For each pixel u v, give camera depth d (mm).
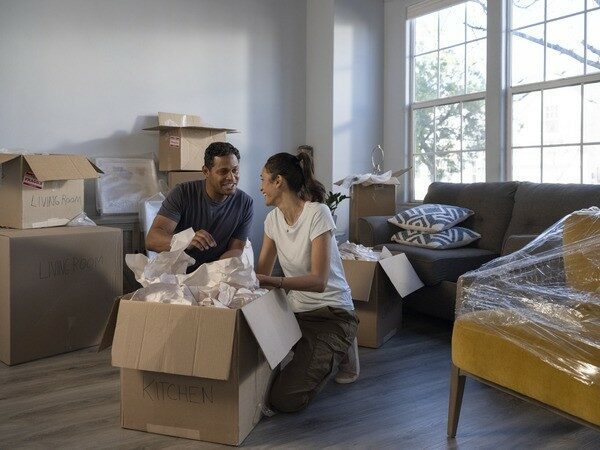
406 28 4785
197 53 4340
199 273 1813
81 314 2754
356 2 4770
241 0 4551
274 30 4746
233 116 4551
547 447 1739
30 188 2791
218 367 1605
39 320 2592
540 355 1508
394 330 3025
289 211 2082
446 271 3039
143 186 4012
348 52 4738
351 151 4805
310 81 4914
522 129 3953
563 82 3664
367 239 3717
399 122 4863
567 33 3650
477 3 4242
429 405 2072
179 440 1771
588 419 1387
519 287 1810
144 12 4086
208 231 2549
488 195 3609
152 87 4141
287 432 1840
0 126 3572
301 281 1938
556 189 3240
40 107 3705
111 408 2029
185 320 1659
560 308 1676
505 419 1949
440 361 2578
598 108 3480
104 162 3910
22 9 3613
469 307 1895
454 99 4430
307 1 4910
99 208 3842
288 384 1956
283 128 4844
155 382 1797
